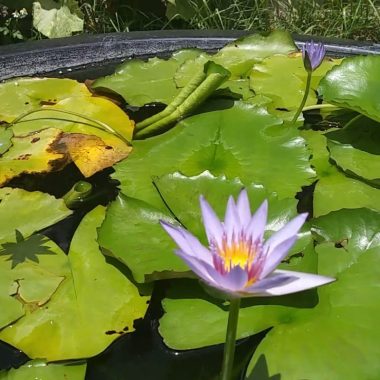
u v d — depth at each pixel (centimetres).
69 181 103
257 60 122
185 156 105
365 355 85
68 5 151
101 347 87
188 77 117
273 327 88
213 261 77
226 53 122
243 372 86
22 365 85
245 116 109
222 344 88
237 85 117
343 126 113
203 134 108
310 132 111
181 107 109
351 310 88
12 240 95
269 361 86
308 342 86
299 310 89
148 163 105
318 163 106
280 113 113
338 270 91
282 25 160
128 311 90
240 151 106
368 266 91
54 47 121
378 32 161
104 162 105
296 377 85
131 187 102
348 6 164
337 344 86
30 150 106
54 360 86
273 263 76
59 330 88
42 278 92
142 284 92
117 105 114
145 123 110
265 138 107
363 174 104
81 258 94
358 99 110
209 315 89
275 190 102
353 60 113
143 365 87
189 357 88
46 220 98
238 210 80
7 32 156
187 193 98
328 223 94
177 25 163
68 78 120
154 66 118
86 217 98
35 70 119
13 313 89
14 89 113
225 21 160
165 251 93
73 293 91
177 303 90
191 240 78
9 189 100
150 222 95
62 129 108
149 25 162
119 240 93
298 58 120
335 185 103
